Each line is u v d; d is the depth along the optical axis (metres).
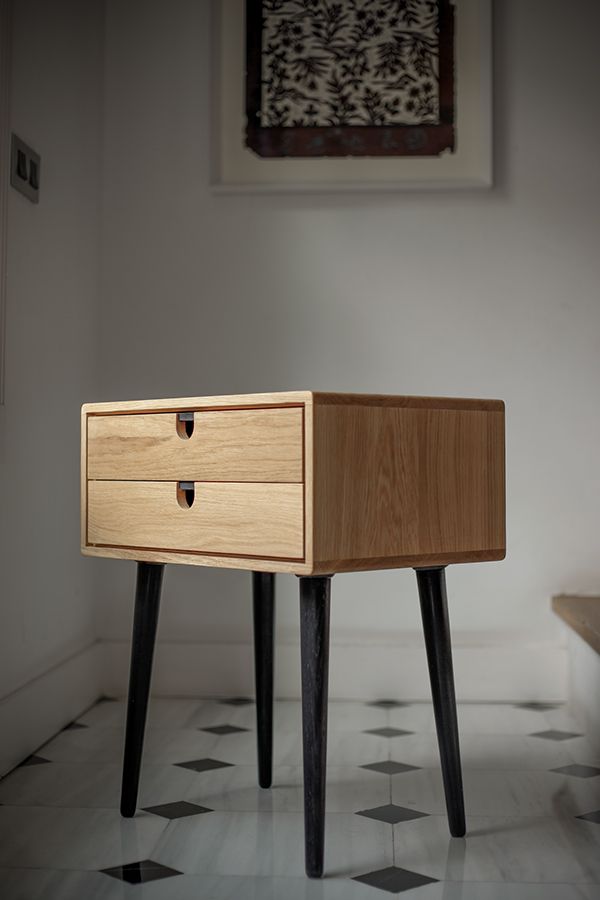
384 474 1.65
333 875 1.66
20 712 2.37
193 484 1.75
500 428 1.85
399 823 1.92
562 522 3.10
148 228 3.21
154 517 1.82
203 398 1.72
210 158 3.18
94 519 1.94
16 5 2.44
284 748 2.49
